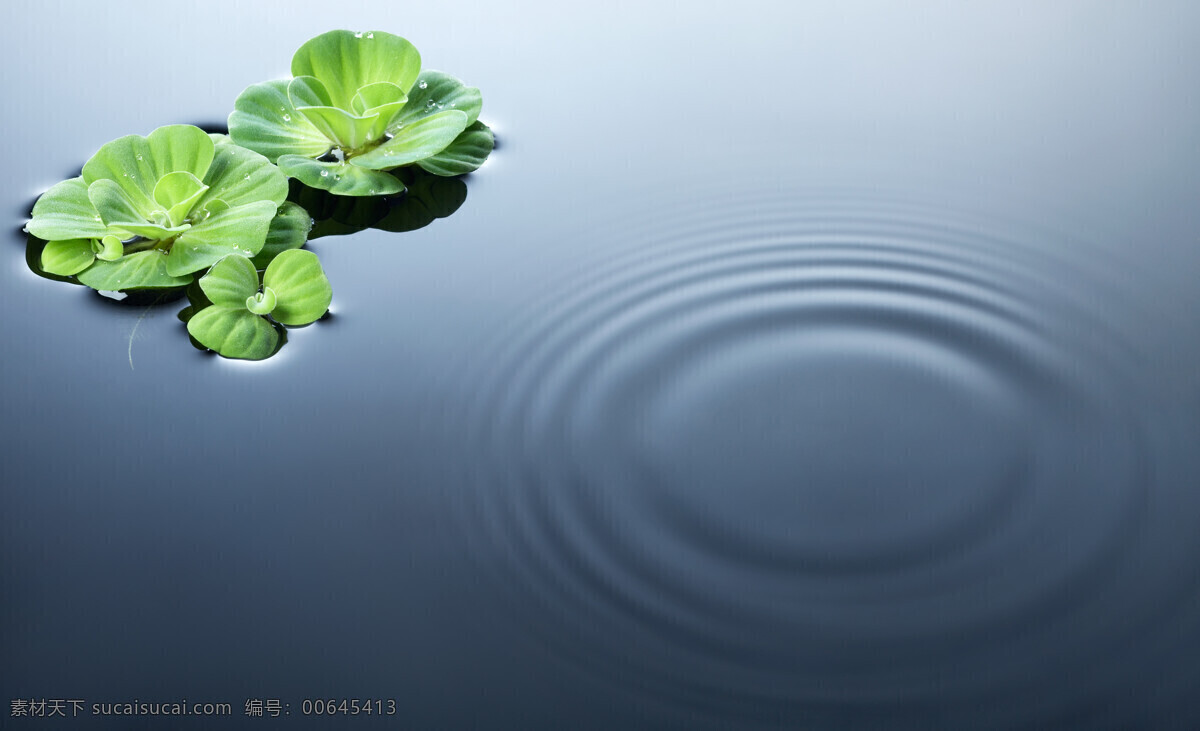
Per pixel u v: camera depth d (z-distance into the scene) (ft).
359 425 2.65
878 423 2.68
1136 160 2.93
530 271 2.82
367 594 2.51
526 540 2.56
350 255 2.83
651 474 2.62
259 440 2.63
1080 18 3.16
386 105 2.91
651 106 3.03
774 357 2.74
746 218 2.89
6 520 2.55
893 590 2.53
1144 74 3.06
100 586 2.51
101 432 2.63
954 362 2.73
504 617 2.50
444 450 2.63
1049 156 2.94
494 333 2.74
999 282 2.80
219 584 2.51
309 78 2.95
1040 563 2.55
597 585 2.53
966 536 2.57
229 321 2.74
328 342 2.73
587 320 2.77
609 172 2.94
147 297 2.79
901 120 3.00
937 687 2.46
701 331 2.76
